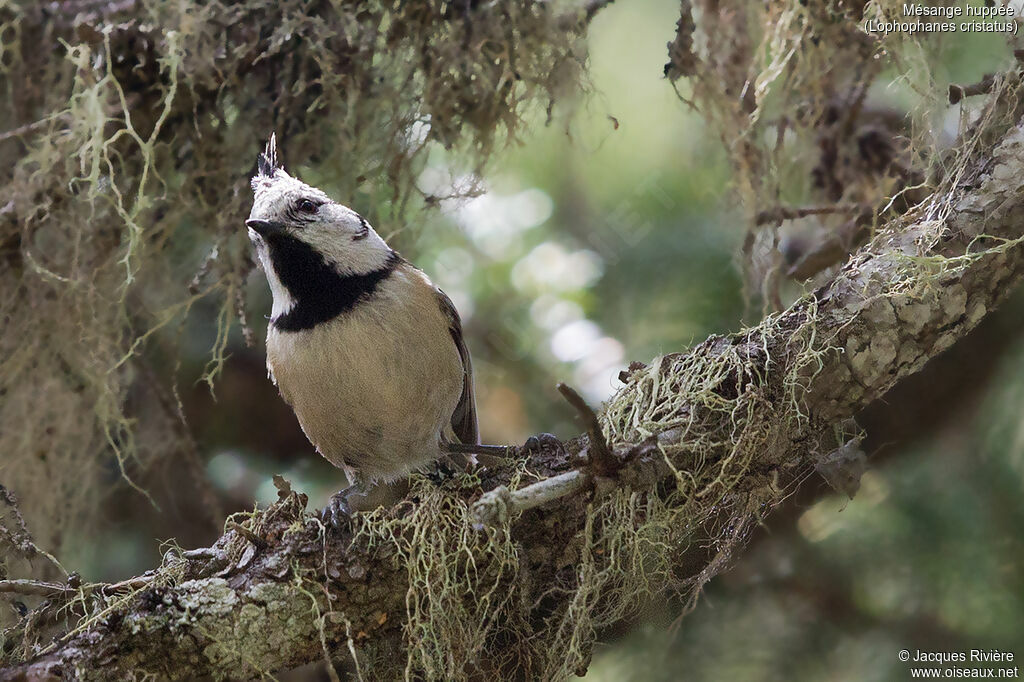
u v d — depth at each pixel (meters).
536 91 7.96
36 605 7.05
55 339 8.15
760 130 8.16
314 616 5.64
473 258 10.39
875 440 8.77
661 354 6.19
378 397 6.98
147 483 9.45
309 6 7.62
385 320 6.96
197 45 7.52
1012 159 5.99
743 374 5.87
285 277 7.07
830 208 8.14
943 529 8.59
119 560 9.30
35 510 8.37
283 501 5.96
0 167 8.16
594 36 9.60
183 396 9.69
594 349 9.80
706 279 9.55
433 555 5.67
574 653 5.75
